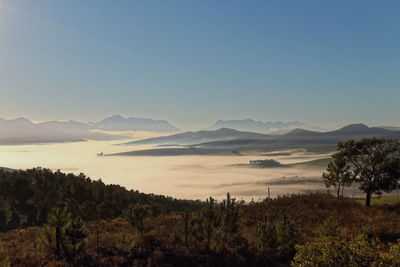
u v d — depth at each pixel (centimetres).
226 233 1786
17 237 2358
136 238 1983
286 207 3334
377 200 5125
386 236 2227
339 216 2855
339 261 1076
